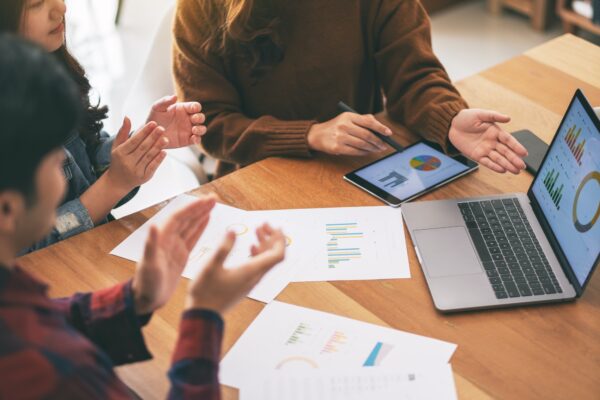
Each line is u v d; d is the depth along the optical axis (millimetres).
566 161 1241
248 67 1670
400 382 1025
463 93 1704
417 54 1687
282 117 1766
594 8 3197
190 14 1631
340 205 1399
